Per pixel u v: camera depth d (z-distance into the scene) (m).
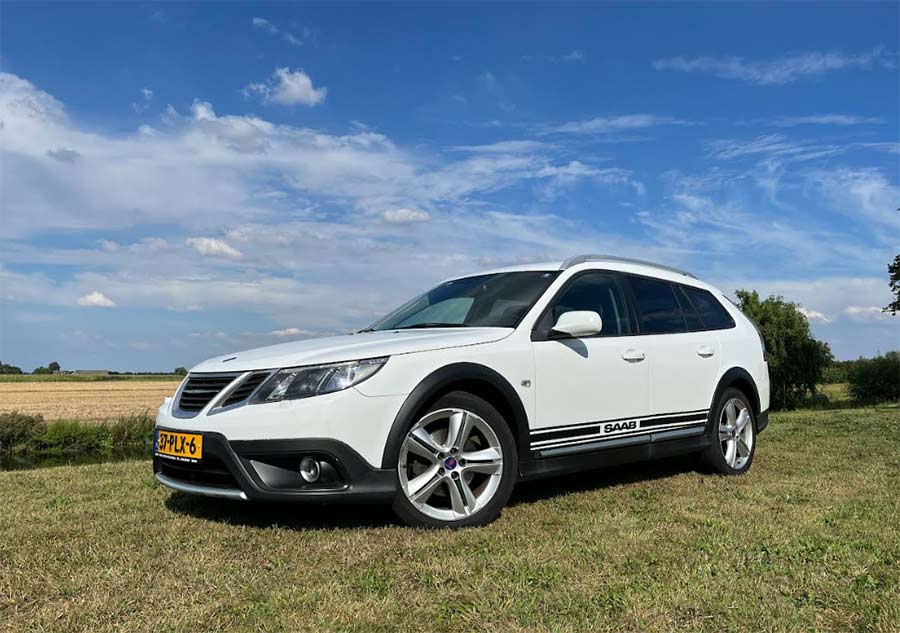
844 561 3.24
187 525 4.02
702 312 6.05
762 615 2.60
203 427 3.85
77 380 86.12
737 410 6.09
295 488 3.72
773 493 4.91
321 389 3.74
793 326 39.12
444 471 3.96
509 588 2.89
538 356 4.48
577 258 5.23
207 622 2.57
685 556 3.33
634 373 5.09
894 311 25.28
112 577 3.07
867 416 12.02
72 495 5.07
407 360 3.93
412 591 2.88
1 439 26.44
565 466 4.59
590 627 2.49
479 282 5.30
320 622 2.55
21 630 2.50
